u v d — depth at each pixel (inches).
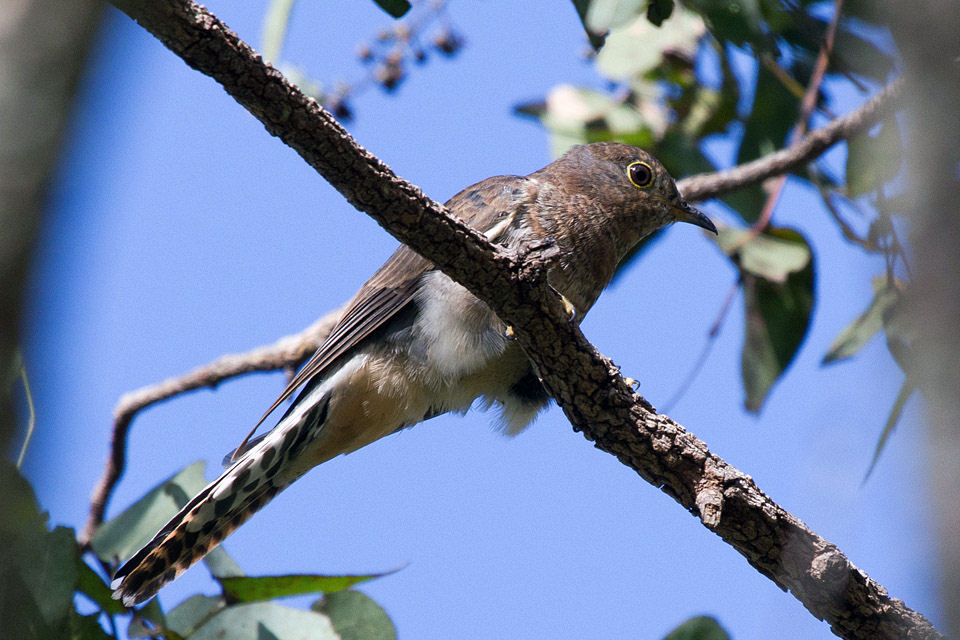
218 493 430.0
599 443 362.9
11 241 122.0
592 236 497.7
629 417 351.3
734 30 447.5
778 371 523.5
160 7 271.7
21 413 169.2
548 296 345.1
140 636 388.8
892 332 370.9
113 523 432.8
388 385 461.4
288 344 535.5
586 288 501.7
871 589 331.6
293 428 451.2
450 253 332.8
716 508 332.5
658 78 581.6
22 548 328.5
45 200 124.0
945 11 153.4
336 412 462.0
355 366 462.3
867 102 434.0
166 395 519.5
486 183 502.3
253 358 531.8
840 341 435.2
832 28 462.9
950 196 146.9
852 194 433.7
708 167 565.9
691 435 350.3
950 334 139.9
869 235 426.6
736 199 534.9
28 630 325.1
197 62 283.1
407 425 486.0
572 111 579.5
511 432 493.0
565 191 505.4
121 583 397.1
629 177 514.9
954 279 142.3
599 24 396.5
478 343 451.2
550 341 349.1
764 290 526.0
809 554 331.9
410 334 460.4
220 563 423.2
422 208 323.6
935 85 152.9
